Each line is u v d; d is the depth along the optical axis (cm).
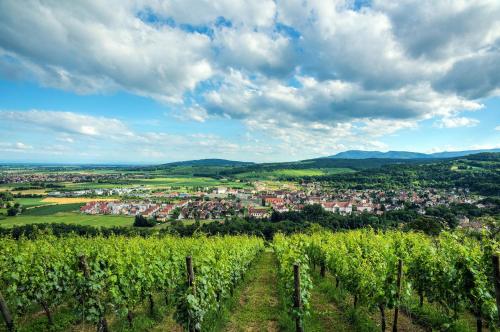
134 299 1118
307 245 2236
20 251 1659
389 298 950
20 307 1060
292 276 1120
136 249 1680
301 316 943
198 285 948
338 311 1208
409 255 1373
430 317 1051
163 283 1306
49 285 1124
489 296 802
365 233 2228
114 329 1080
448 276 909
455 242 1051
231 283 1489
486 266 818
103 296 975
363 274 1088
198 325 900
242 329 1077
